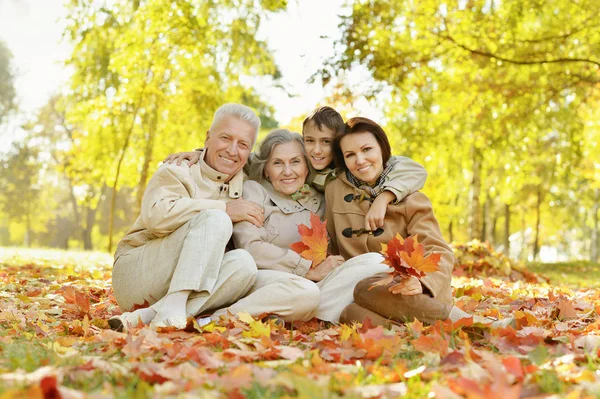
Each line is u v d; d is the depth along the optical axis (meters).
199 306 3.40
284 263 3.73
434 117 14.36
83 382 2.03
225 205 3.72
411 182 3.93
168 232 3.62
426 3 11.68
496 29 11.62
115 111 15.63
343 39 11.05
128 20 13.67
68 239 50.47
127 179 17.75
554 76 11.79
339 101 11.74
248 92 15.38
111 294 5.14
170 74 15.16
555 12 11.82
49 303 4.50
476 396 1.76
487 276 9.71
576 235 49.47
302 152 4.10
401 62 11.46
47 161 40.78
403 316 3.37
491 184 19.19
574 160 14.10
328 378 2.07
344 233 3.99
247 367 2.15
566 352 2.69
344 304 3.60
